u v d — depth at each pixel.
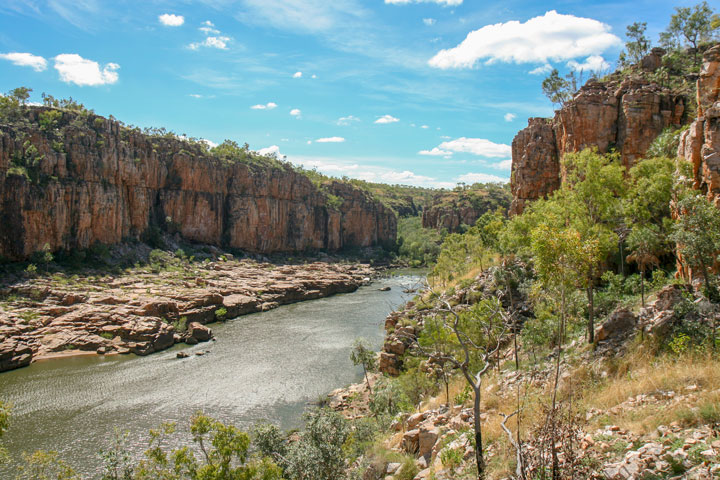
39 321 69.44
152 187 143.12
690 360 20.16
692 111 54.31
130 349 66.75
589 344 28.19
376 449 26.48
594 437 15.70
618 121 58.84
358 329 83.50
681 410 15.55
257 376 57.75
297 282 123.44
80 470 35.19
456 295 58.25
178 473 23.50
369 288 139.00
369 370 58.06
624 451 14.30
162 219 147.25
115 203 120.50
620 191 38.78
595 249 19.56
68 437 40.75
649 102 55.69
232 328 84.31
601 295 36.12
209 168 159.25
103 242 116.31
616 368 23.88
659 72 65.75
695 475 11.39
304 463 25.42
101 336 68.69
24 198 96.81
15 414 45.28
